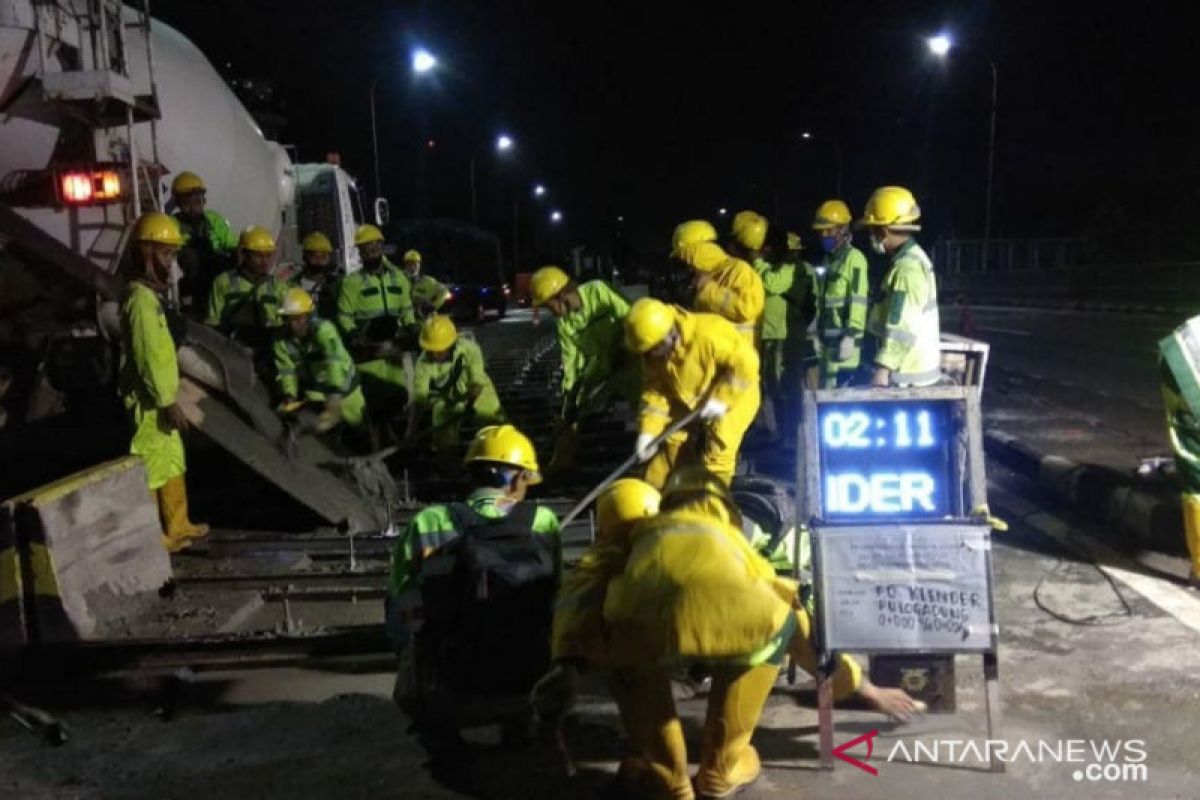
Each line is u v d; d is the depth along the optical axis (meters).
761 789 4.14
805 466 4.36
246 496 9.12
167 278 7.29
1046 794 4.03
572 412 8.36
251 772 4.45
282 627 5.91
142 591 6.25
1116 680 4.98
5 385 8.49
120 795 4.29
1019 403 12.38
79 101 8.41
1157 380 14.59
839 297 8.88
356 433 9.64
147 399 7.16
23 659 5.42
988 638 4.14
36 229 8.14
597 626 3.92
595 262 55.97
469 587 4.31
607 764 4.39
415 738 4.68
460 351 9.40
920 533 4.16
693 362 6.21
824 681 4.23
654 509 4.15
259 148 12.06
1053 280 34.16
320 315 12.68
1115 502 7.35
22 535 5.51
